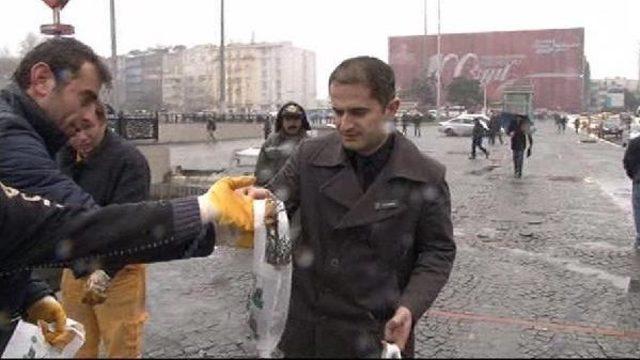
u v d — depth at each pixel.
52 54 1.87
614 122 44.38
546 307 5.73
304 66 133.12
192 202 1.43
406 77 110.69
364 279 2.07
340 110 2.06
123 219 1.40
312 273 2.12
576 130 55.03
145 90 120.25
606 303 5.89
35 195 1.56
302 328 2.10
